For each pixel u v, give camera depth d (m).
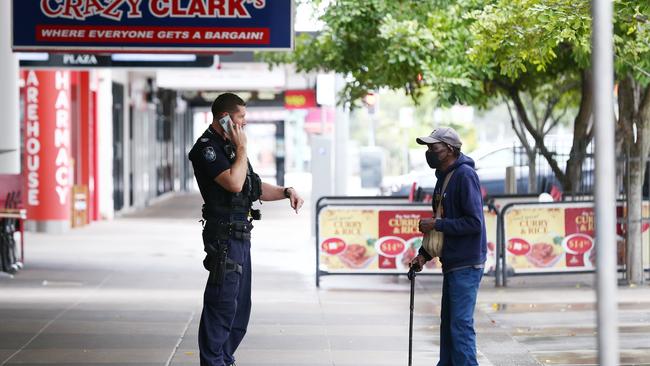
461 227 15.93
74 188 50.62
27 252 38.69
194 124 112.94
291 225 54.56
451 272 16.12
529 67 34.66
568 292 28.42
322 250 29.67
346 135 46.03
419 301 26.89
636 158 29.67
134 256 37.56
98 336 21.27
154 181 77.12
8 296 27.03
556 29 25.95
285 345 20.55
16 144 33.47
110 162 56.91
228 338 16.02
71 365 18.39
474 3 33.28
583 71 34.19
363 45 36.16
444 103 33.53
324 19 35.31
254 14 26.50
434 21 33.31
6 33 33.31
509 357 19.36
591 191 34.22
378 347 20.38
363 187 83.25
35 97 47.12
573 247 29.61
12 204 31.89
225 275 15.41
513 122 38.38
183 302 26.16
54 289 28.48
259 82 57.22
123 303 25.89
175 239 44.59
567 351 19.94
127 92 63.59
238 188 15.24
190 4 26.53
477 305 25.98
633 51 25.92
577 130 34.53
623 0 24.53
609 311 9.71
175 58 40.19
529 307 25.59
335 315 24.44
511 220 29.47
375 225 29.66
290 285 30.12
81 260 36.12
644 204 30.31
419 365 18.61
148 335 21.42
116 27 26.62
